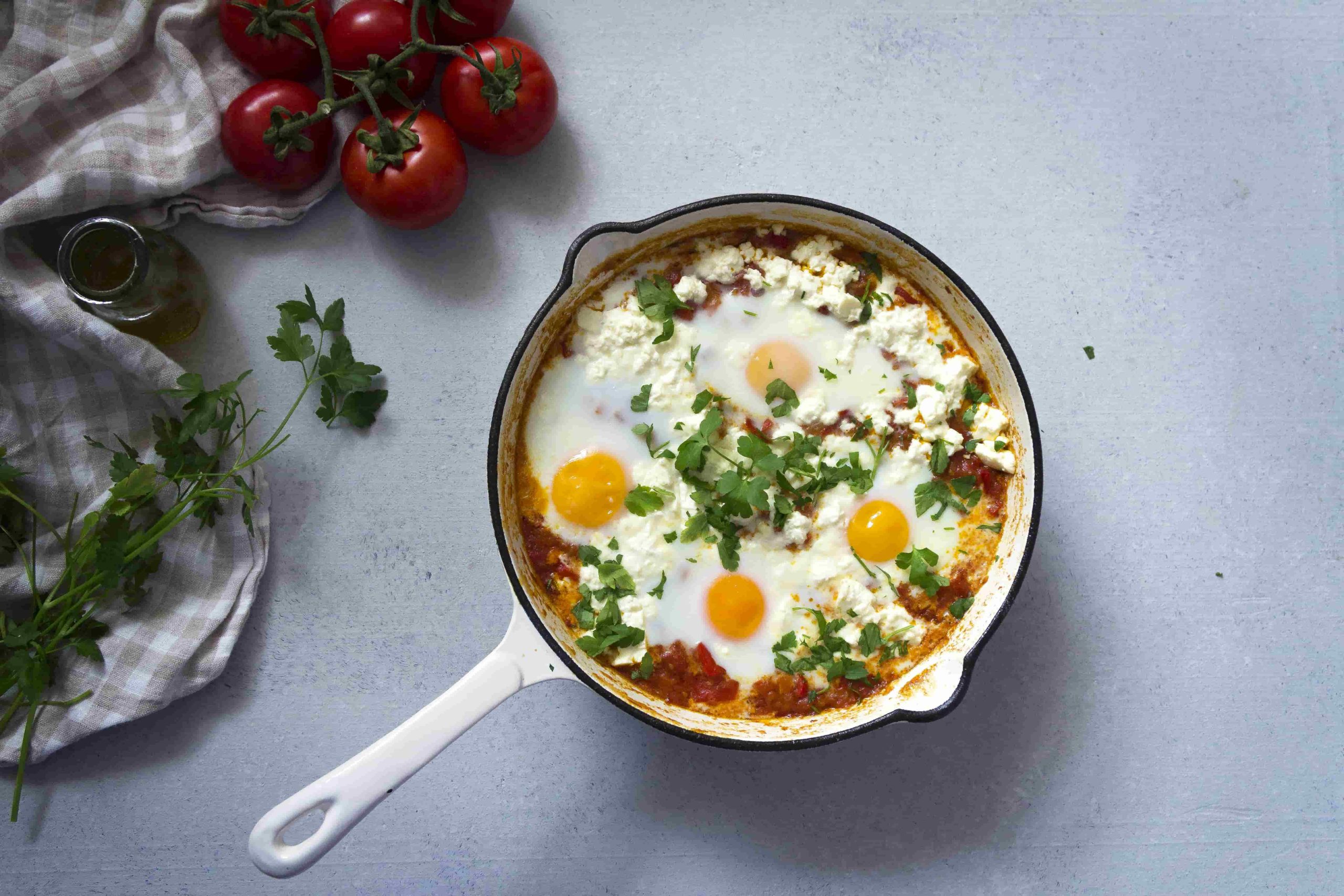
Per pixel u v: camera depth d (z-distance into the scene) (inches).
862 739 31.6
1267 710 31.7
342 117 31.1
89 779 31.0
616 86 31.7
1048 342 31.9
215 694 31.2
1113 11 32.4
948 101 32.0
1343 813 31.6
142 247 28.7
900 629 29.0
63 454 30.8
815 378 29.4
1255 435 32.0
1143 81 32.4
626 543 29.3
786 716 29.1
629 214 31.5
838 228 29.0
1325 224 32.4
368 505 31.2
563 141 31.6
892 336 29.2
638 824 31.3
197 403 29.3
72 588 29.3
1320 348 32.2
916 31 32.1
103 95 30.6
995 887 31.4
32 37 30.1
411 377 31.3
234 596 30.7
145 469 28.6
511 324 31.4
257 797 31.1
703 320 29.5
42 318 29.2
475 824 31.3
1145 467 31.9
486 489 31.3
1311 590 31.9
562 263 31.4
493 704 27.4
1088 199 32.1
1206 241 32.3
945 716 31.6
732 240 29.5
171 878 31.0
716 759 31.4
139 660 30.4
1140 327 32.0
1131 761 31.7
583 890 31.3
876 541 29.0
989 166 32.0
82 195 29.8
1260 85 32.5
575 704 31.4
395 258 31.4
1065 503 31.8
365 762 26.9
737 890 31.3
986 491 29.1
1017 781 31.6
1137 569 31.8
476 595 31.2
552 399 29.5
